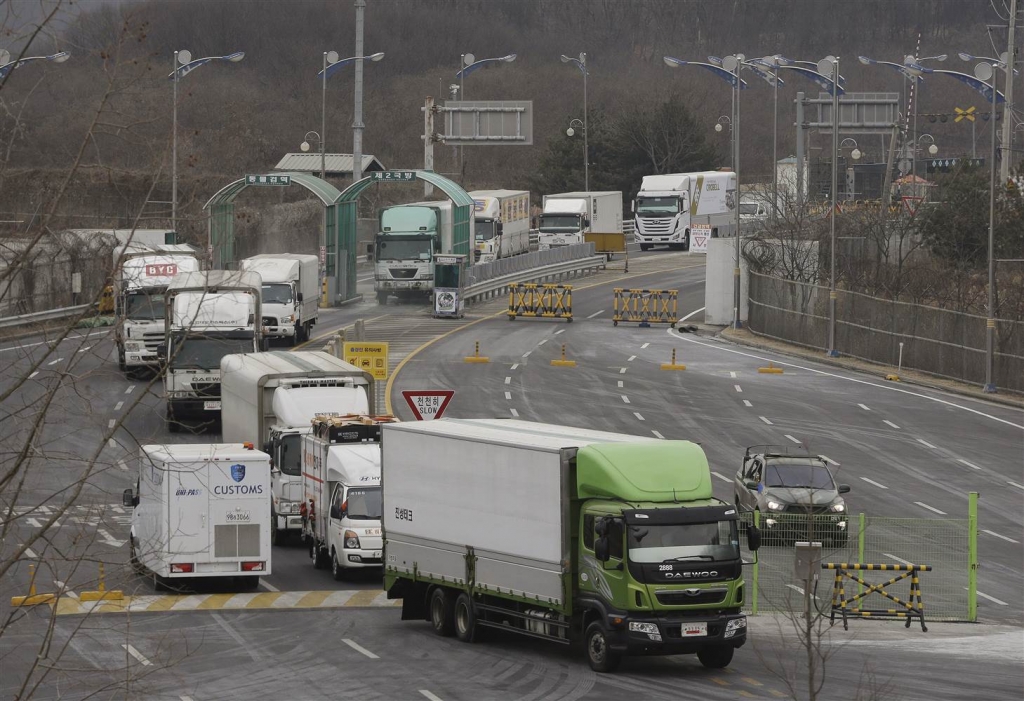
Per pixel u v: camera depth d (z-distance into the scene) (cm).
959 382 15662
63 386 3409
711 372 16062
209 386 12731
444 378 15125
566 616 6084
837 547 8931
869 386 15412
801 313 18262
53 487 10256
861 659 6172
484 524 6506
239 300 12925
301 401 9788
